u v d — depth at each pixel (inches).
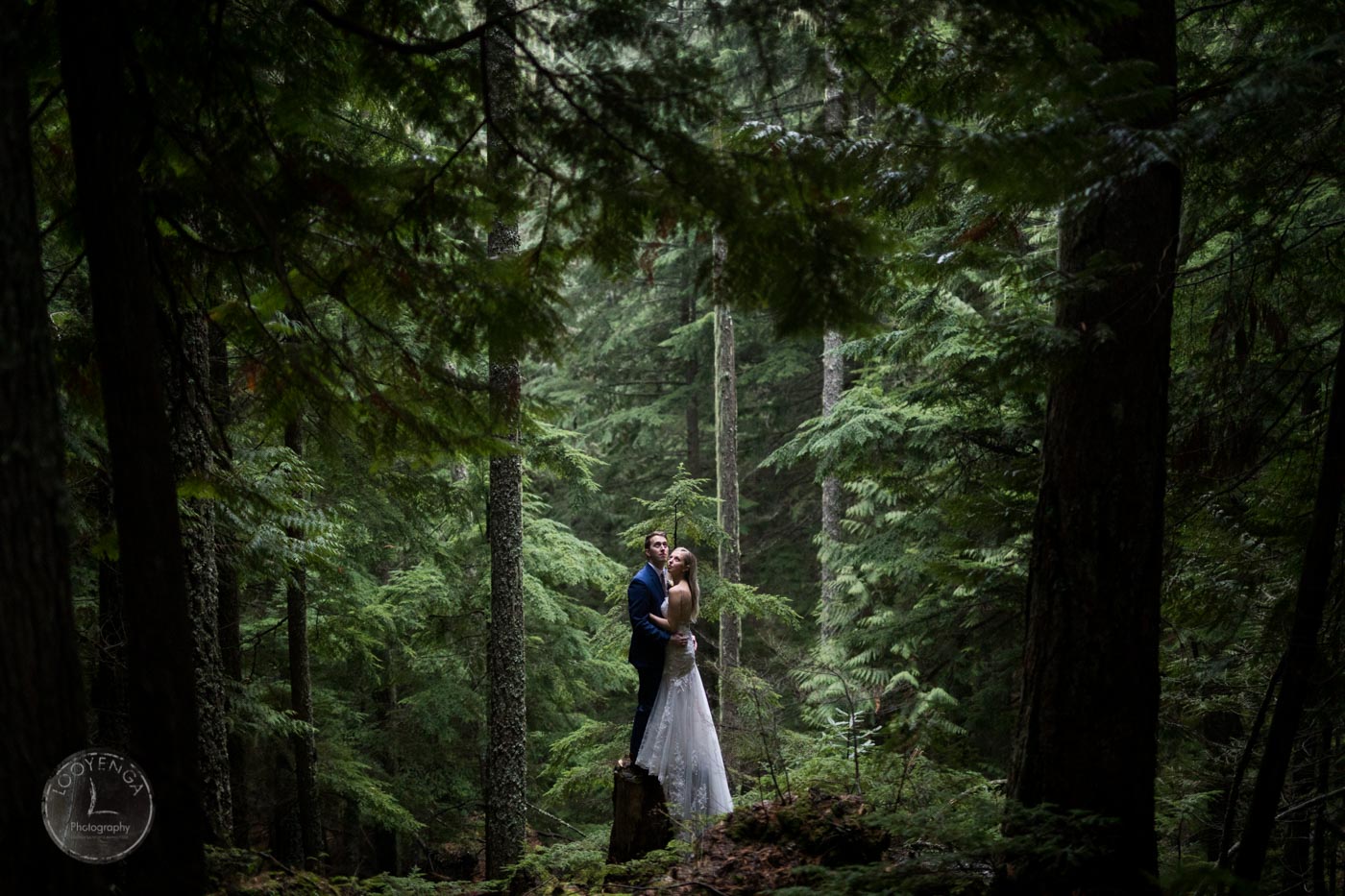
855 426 374.6
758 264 128.3
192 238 155.6
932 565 289.9
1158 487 156.8
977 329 152.8
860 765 251.6
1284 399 202.7
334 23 129.0
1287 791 231.0
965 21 122.9
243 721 323.9
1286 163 176.1
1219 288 218.5
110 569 235.5
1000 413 284.4
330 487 376.8
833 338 590.9
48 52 140.4
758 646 673.0
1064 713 156.1
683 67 124.2
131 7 131.3
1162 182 157.9
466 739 572.4
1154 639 156.2
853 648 461.1
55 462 95.0
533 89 130.9
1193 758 271.4
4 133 91.4
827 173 124.0
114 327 120.1
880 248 127.8
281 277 141.7
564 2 122.9
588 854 303.1
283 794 454.3
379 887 228.5
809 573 760.3
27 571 92.4
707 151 124.7
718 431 571.5
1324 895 202.5
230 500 182.4
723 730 341.7
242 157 147.2
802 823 187.6
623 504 833.5
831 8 121.5
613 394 821.2
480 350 161.8
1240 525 216.1
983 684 452.8
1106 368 154.1
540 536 539.2
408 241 156.1
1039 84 129.7
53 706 94.5
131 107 135.9
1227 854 189.8
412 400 170.7
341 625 453.4
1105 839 151.2
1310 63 123.2
